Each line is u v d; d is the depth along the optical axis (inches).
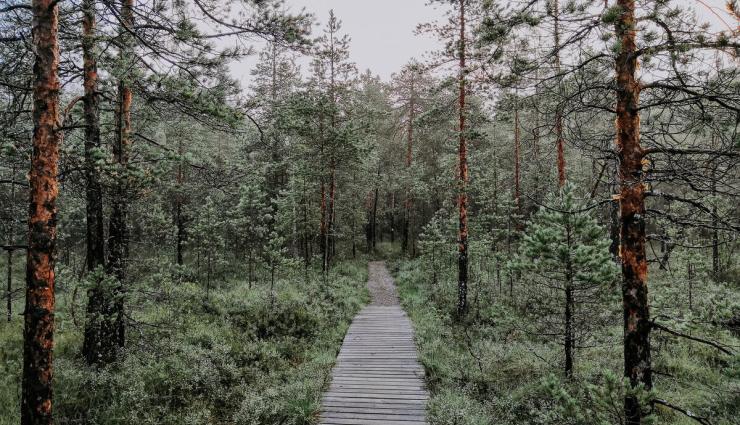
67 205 440.1
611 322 456.1
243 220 895.7
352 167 944.3
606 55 218.8
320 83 887.1
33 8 222.2
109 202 363.6
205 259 998.4
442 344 550.3
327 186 1078.4
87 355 381.1
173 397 373.1
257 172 526.3
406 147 1504.7
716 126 209.6
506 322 563.2
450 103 671.8
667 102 212.5
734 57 179.0
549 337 524.1
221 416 368.8
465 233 683.4
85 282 305.9
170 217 863.7
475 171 966.4
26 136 301.9
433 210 1606.8
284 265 743.1
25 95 287.1
